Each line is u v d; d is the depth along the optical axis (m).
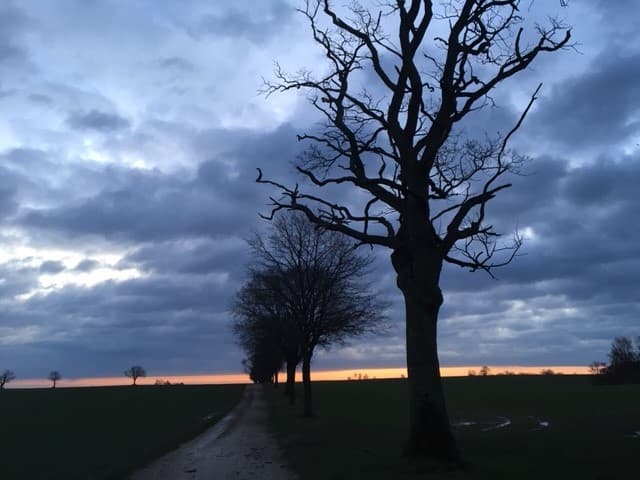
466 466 15.41
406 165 17.56
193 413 54.97
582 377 122.50
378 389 93.50
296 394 79.00
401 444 21.86
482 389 87.50
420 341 16.36
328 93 19.97
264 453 21.44
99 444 30.39
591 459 17.06
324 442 23.47
